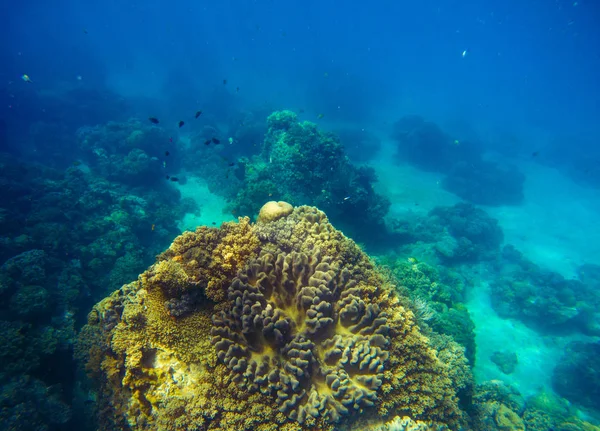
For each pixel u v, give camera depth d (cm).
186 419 447
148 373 496
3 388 722
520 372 1229
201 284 530
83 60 5503
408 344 533
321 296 514
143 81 5725
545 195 2925
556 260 1998
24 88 3366
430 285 1058
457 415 549
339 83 5753
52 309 982
